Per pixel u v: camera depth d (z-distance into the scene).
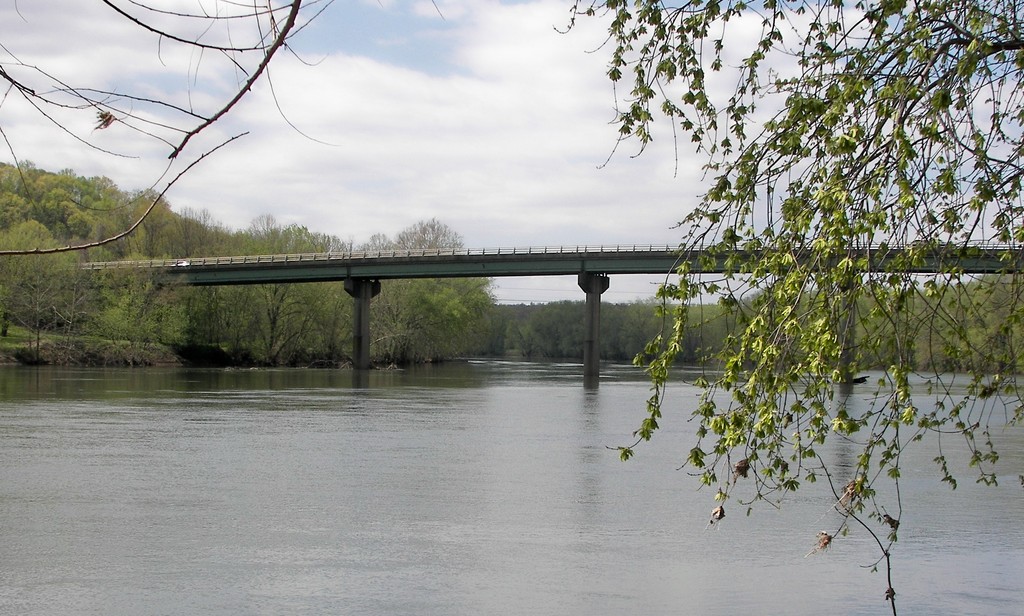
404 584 16.08
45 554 17.67
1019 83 8.17
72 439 35.19
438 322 134.38
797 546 19.23
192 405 52.66
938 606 15.30
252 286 121.88
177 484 25.38
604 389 77.88
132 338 106.31
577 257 94.94
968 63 6.79
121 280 107.69
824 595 15.79
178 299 110.06
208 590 15.56
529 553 18.31
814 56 8.28
